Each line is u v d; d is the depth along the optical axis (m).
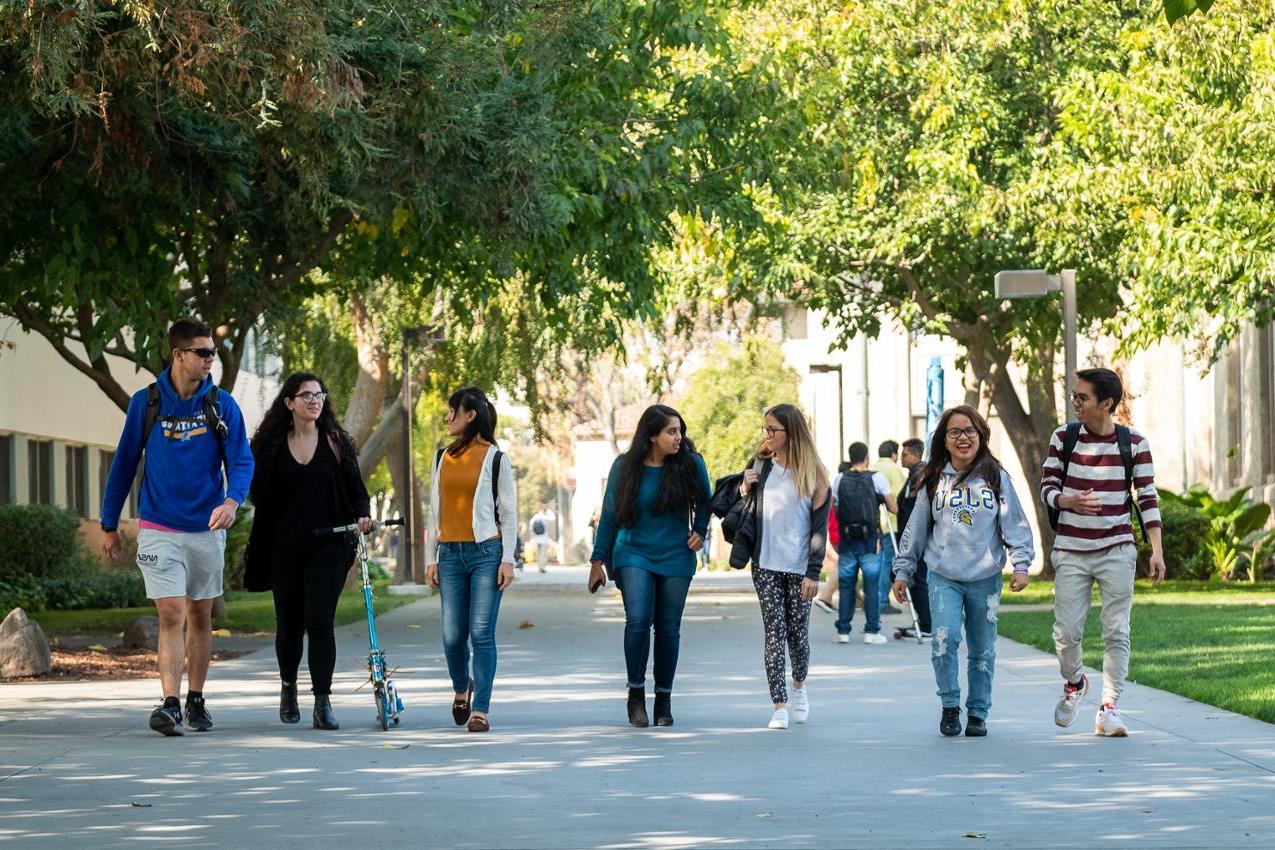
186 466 19.75
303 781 16.44
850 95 55.06
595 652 33.31
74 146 30.36
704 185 40.59
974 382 60.84
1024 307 56.62
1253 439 70.44
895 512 35.97
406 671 28.95
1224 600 47.91
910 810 14.74
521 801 15.28
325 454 20.75
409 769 17.25
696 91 39.81
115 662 29.94
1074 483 19.81
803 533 21.12
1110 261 53.69
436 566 21.11
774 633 20.92
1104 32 54.78
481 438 20.97
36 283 36.41
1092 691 24.62
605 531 21.20
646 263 40.44
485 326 61.41
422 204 30.25
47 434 65.44
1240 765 17.25
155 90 27.83
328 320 64.94
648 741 19.56
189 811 14.74
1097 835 13.51
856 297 62.66
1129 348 48.62
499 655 32.62
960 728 20.16
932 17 54.78
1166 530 63.75
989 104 54.47
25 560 53.16
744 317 77.44
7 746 18.94
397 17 27.36
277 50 23.80
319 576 20.69
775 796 15.53
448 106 28.75
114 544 20.00
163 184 31.92
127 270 33.31
